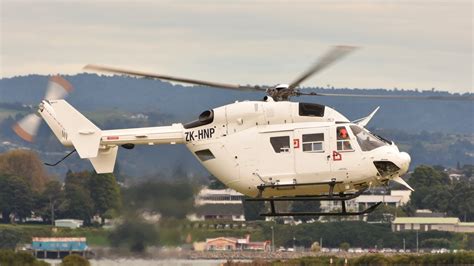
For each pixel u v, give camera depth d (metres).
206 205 117.31
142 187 115.88
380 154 90.56
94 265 109.94
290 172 91.44
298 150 91.44
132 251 114.00
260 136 92.31
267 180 91.81
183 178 116.81
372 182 91.50
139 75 89.88
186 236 115.31
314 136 91.25
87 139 95.75
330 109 92.62
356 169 90.69
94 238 115.44
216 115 93.44
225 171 93.12
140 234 114.19
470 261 114.00
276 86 94.62
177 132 94.75
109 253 113.75
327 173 90.94
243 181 92.50
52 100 96.62
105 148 96.69
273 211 93.00
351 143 90.88
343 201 92.31
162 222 115.25
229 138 93.06
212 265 113.25
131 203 114.94
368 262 117.00
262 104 92.94
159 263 113.88
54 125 96.94
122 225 114.06
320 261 120.00
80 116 96.06
